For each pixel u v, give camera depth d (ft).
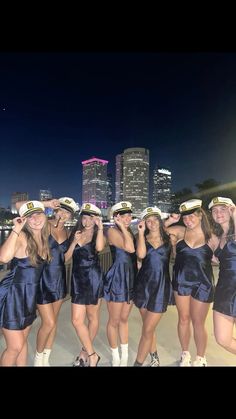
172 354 11.27
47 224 9.06
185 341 10.09
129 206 10.00
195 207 9.61
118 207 9.89
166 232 9.92
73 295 9.73
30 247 8.32
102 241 9.84
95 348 11.74
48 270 9.48
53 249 9.60
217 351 11.38
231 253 8.79
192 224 9.64
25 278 8.27
